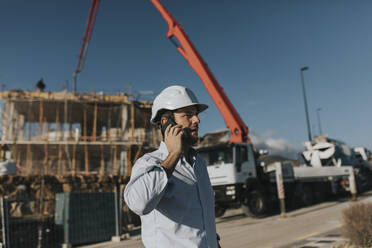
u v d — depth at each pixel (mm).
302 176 15422
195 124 1552
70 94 26891
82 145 26062
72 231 8297
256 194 11852
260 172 12883
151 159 1357
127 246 7703
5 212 7363
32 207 10867
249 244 6734
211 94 14430
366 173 21891
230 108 14094
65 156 29266
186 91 1575
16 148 26859
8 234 7258
